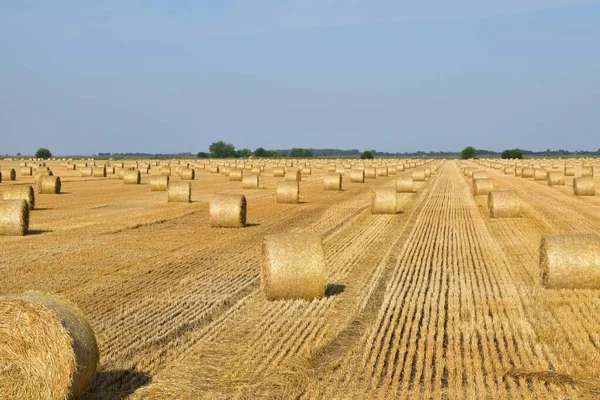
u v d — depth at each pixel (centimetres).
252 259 2102
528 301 1549
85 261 2055
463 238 2564
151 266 1981
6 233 2578
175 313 1458
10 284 1730
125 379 1073
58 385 926
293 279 1557
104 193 4706
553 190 5047
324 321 1392
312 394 1012
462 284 1738
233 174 6469
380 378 1074
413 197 4528
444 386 1041
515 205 3197
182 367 1123
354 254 2198
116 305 1524
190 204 3884
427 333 1296
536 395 1000
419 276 1845
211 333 1311
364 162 12381
